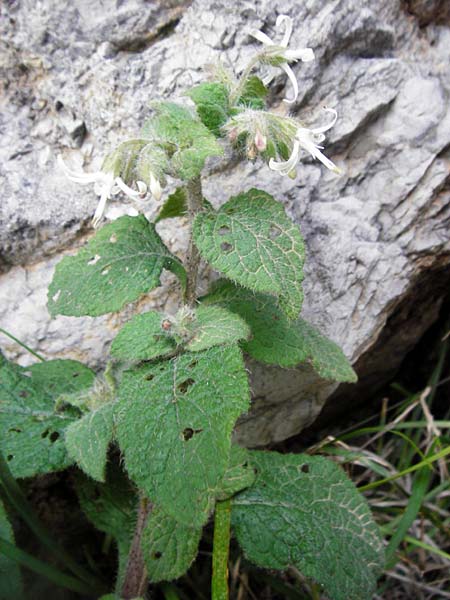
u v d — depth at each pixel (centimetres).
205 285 17
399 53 18
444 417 24
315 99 17
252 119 12
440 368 23
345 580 14
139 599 14
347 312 18
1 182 17
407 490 21
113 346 13
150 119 13
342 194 18
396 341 22
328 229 18
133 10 16
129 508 17
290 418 20
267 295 15
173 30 17
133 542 15
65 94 17
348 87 18
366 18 17
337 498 16
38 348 17
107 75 16
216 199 17
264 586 19
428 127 18
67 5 16
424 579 20
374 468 20
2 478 14
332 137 18
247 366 18
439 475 22
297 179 17
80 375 16
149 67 16
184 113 13
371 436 24
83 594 16
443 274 20
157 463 11
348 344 18
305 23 17
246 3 16
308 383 19
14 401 16
